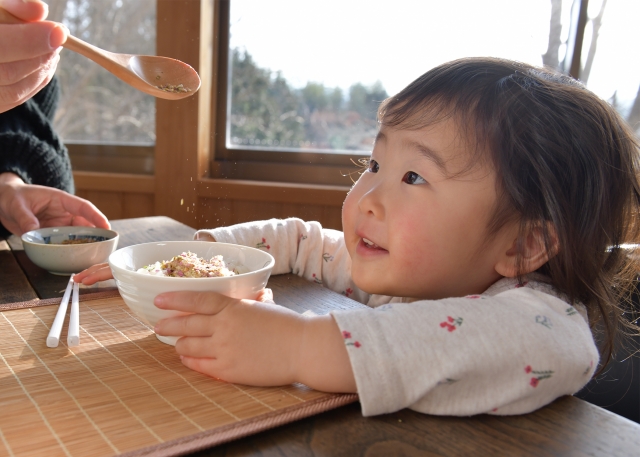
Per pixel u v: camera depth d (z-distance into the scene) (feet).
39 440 1.24
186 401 1.47
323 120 6.73
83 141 7.64
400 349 1.48
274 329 1.61
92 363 1.71
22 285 2.61
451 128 1.98
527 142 1.95
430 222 1.94
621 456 1.30
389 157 2.11
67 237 3.14
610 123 2.14
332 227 6.39
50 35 2.15
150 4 7.07
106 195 7.29
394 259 2.00
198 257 2.31
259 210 6.63
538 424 1.45
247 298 1.89
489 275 2.08
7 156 4.06
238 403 1.48
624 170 2.14
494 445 1.33
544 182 1.94
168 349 1.86
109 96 7.51
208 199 6.79
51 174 4.30
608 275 2.22
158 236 3.80
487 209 1.95
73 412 1.38
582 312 1.93
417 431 1.39
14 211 3.38
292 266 3.14
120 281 1.85
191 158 6.75
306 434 1.36
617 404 2.82
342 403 1.49
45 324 2.04
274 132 6.96
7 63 2.26
